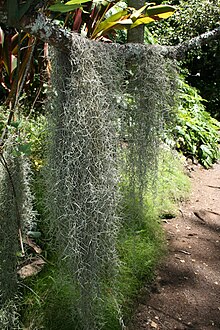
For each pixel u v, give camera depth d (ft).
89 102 4.77
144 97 5.56
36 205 7.36
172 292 7.08
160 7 5.82
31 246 6.93
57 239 5.36
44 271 6.70
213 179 12.52
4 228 5.66
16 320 5.79
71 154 4.89
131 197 6.08
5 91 9.30
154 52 5.39
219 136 15.71
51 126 5.15
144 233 8.25
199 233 9.18
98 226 5.19
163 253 8.15
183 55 5.75
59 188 5.05
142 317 6.42
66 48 4.58
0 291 5.74
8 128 5.39
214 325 6.43
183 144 13.35
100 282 5.43
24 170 5.85
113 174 5.18
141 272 7.26
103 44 4.98
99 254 5.34
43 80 7.43
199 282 7.45
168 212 9.70
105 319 5.97
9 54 7.41
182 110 14.30
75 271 5.25
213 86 20.85
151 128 5.74
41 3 4.21
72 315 5.68
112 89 5.10
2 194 5.59
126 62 5.36
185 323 6.42
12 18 4.08
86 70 4.72
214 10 18.19
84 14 8.35
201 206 10.51
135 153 5.81
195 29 18.47
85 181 4.93
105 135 4.96
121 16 6.24
